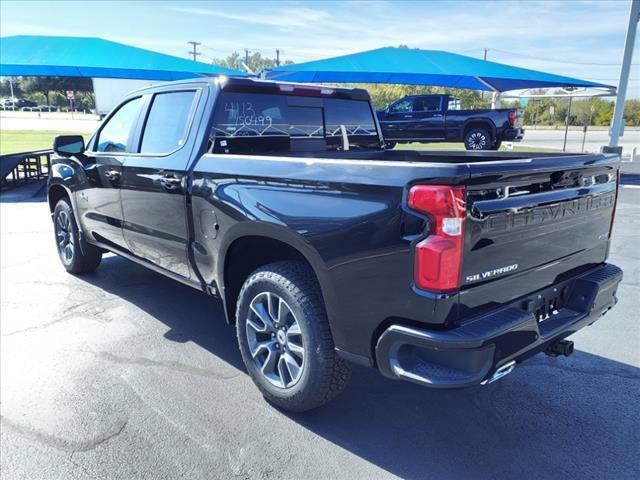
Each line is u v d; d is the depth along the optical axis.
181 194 3.54
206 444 2.78
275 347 3.05
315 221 2.62
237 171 3.10
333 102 4.32
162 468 2.59
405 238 2.26
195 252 3.55
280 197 2.81
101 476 2.53
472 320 2.32
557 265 2.82
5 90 97.31
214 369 3.59
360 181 2.43
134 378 3.45
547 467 2.63
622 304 4.91
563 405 3.20
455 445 2.81
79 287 5.23
